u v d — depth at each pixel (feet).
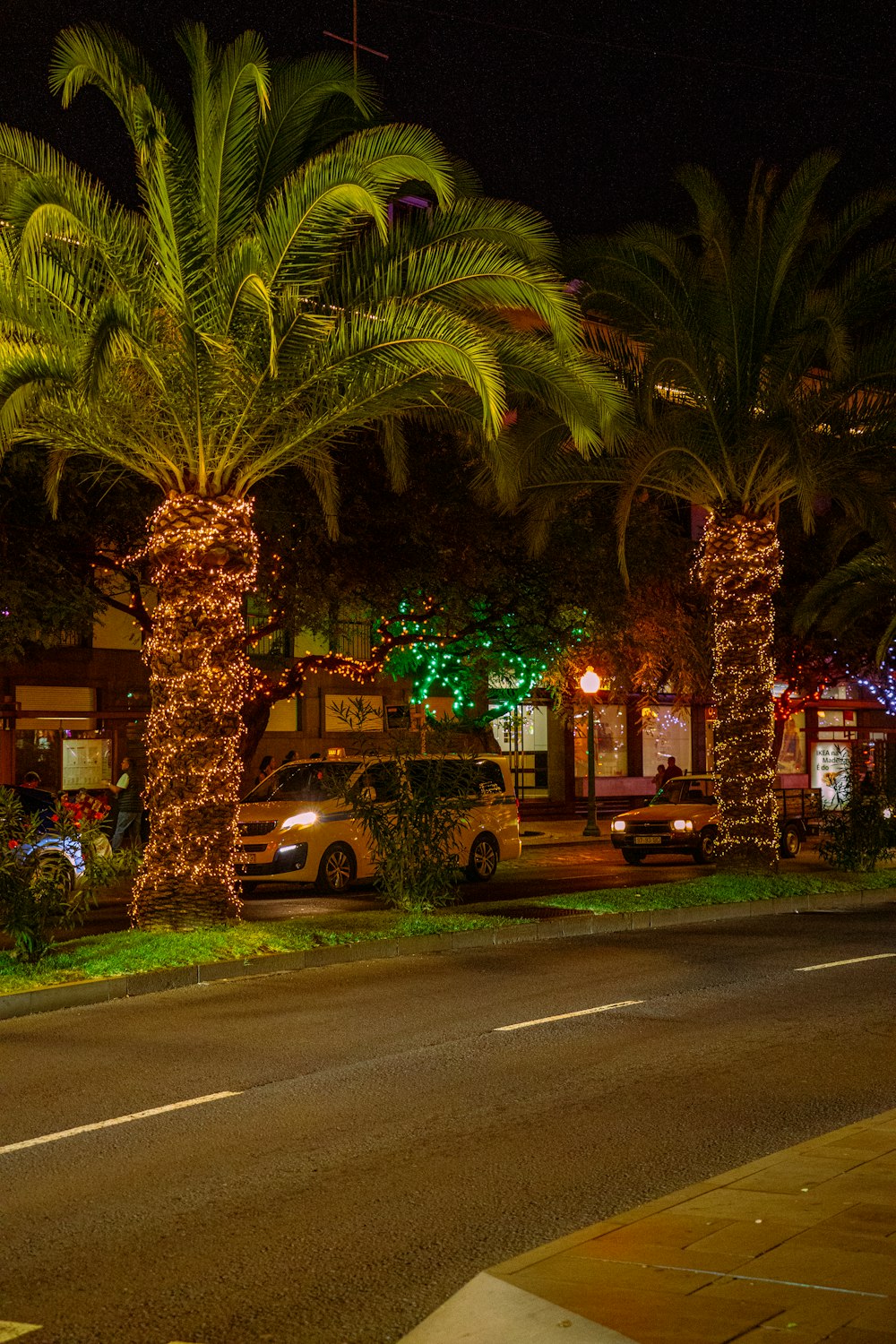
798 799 102.32
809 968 44.93
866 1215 18.17
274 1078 29.43
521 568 86.84
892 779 85.35
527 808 131.75
